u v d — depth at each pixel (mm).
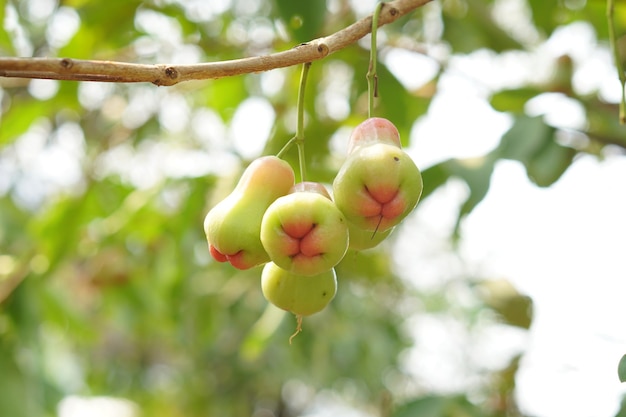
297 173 1105
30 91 1201
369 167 632
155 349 2473
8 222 1616
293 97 1160
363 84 1056
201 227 1261
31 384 1152
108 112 1475
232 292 1488
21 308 1191
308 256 636
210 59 1166
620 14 1159
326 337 1621
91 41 1081
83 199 1276
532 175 921
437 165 929
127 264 1457
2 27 1025
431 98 1122
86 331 1333
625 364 655
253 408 2775
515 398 1272
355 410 3090
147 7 1080
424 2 674
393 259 2094
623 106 727
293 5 914
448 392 995
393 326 2041
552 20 1120
